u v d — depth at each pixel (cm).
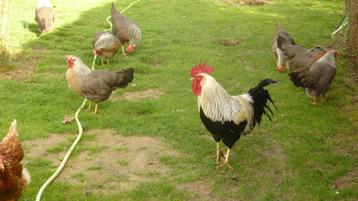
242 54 542
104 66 500
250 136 389
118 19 537
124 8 701
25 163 352
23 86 450
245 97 362
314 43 577
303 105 434
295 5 767
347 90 460
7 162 297
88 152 368
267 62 522
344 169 355
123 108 425
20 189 305
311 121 409
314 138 387
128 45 545
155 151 371
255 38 594
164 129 396
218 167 355
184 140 383
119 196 327
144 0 759
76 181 340
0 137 377
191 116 413
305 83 432
